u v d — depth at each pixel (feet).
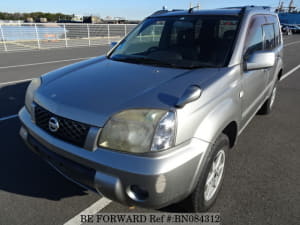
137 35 10.59
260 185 8.31
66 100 6.14
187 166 5.40
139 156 5.18
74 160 5.78
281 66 14.19
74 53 45.91
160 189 5.15
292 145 11.10
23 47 54.85
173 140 5.26
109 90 6.22
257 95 9.98
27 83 21.22
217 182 7.25
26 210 7.14
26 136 7.25
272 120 13.94
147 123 5.17
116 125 5.33
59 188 8.10
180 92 5.86
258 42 9.71
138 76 6.98
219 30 8.63
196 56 8.25
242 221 6.78
